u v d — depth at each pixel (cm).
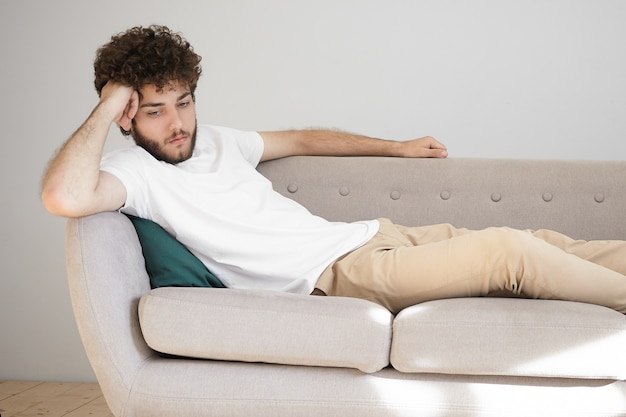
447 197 284
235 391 194
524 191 280
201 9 377
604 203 278
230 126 377
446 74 363
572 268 202
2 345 392
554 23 356
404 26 365
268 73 374
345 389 192
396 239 249
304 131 292
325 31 370
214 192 234
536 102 359
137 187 219
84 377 388
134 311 205
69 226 202
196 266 219
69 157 203
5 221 388
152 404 196
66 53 382
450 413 189
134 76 224
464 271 209
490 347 186
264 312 195
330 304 196
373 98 369
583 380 189
